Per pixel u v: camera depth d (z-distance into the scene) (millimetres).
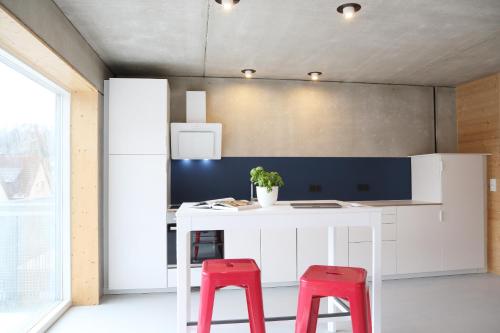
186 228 2309
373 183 5137
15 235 2725
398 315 3398
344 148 5082
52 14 2643
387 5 2785
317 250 4398
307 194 4969
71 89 3713
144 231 4012
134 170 4000
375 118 5176
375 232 2508
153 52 3830
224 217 2332
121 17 2969
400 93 5254
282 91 4957
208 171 4758
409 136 5258
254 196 4828
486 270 4867
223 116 4828
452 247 4703
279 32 3326
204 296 2158
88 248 3742
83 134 3758
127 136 3998
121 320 3322
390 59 4125
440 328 3104
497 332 3025
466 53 3928
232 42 3574
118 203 3984
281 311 3543
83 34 3293
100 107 3920
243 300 3865
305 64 4297
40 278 3195
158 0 2689
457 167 4730
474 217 4777
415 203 4703
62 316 3418
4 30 2223
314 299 2307
